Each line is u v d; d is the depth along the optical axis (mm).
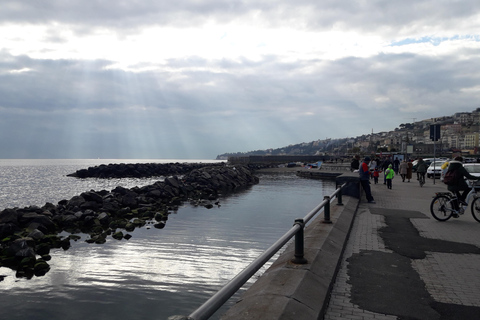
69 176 66000
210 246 11234
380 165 38562
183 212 19172
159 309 6719
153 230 14023
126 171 66188
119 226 15375
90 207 19812
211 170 42125
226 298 2275
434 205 9812
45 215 16484
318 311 3619
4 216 14516
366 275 5184
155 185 28797
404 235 7922
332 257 5527
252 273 2727
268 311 3324
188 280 8180
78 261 9797
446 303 4219
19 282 8164
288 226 14516
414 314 3922
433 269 5504
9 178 58906
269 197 26250
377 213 11055
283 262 5188
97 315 6492
